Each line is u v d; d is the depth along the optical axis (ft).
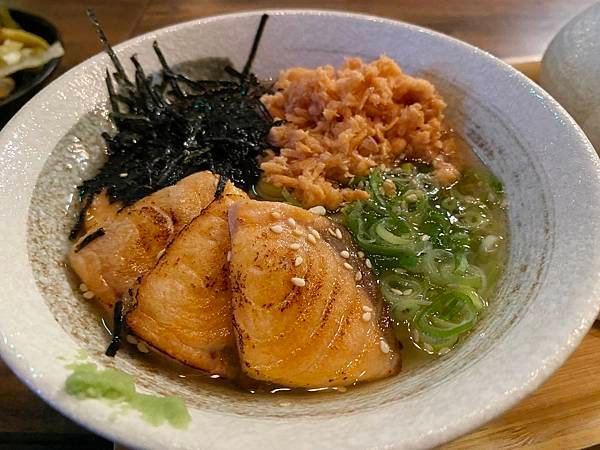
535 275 0.41
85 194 0.51
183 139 0.57
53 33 0.74
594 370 0.45
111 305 0.43
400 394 0.36
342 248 0.45
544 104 0.51
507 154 0.53
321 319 0.39
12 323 0.34
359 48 0.65
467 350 0.39
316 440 0.30
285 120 0.59
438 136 0.58
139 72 0.58
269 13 0.65
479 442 0.41
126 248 0.45
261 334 0.38
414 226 0.51
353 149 0.55
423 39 0.63
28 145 0.47
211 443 0.29
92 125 0.54
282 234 0.42
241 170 0.56
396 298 0.45
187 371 0.40
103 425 0.30
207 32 0.64
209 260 0.42
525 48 0.78
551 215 0.44
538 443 0.41
